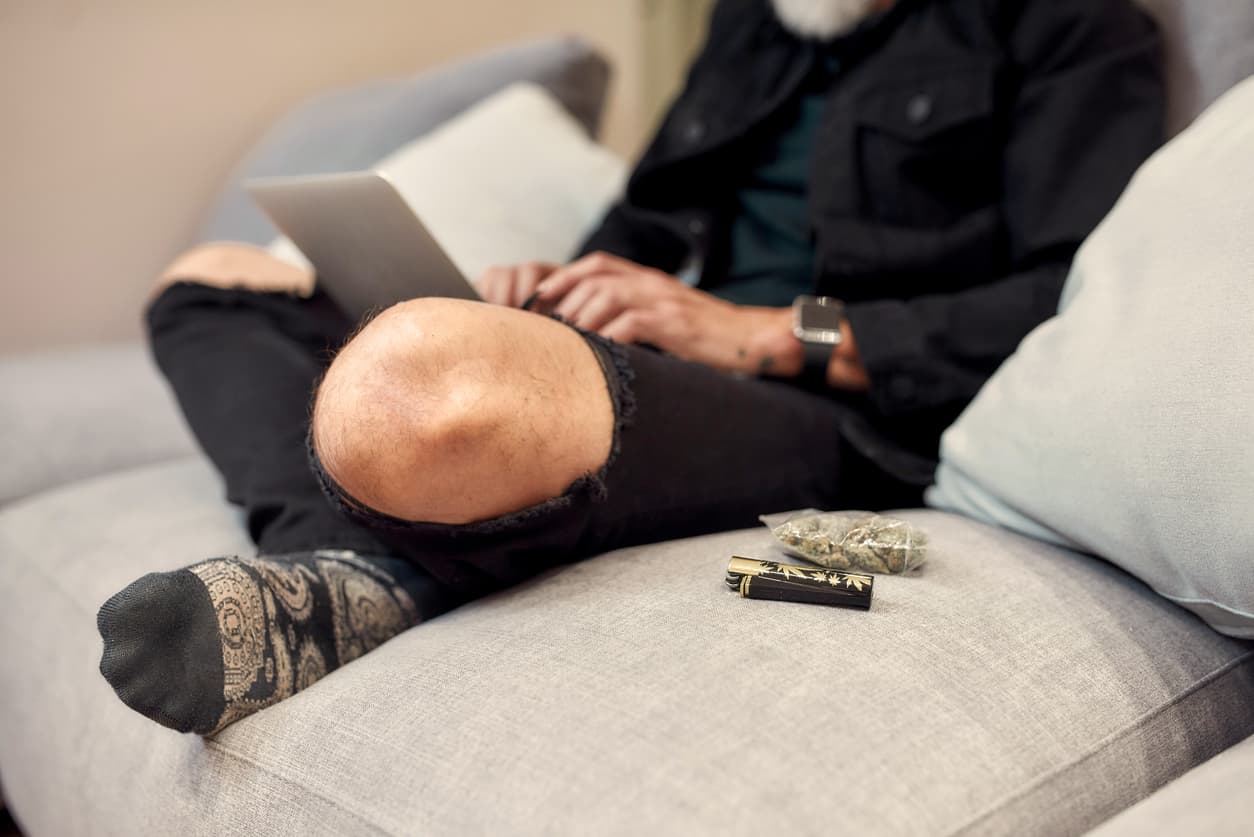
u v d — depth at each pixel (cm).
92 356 157
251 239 171
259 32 199
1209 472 55
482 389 54
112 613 54
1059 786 49
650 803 43
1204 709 58
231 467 81
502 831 44
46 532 96
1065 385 65
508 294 92
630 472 67
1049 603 60
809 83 115
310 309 104
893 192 102
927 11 106
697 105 122
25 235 180
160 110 191
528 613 60
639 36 240
